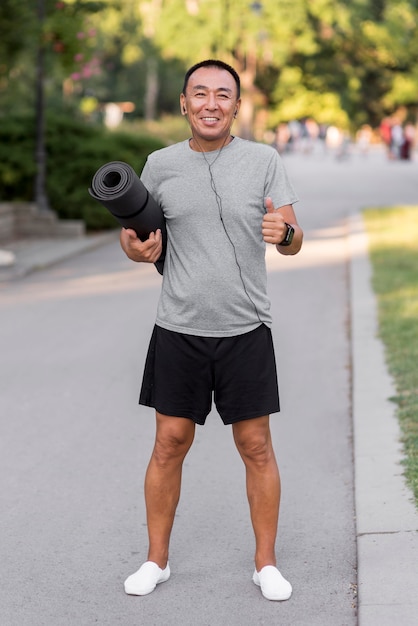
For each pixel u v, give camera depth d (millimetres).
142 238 5156
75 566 5805
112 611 5234
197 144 5164
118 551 6016
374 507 6320
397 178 45812
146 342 11812
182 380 5277
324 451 7828
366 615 4934
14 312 13930
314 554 5887
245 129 60250
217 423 8609
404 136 67188
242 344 5234
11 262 18188
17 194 24562
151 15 57406
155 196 5234
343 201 32656
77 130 24797
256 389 5273
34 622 5129
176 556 5922
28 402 9305
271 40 54188
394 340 11000
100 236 23672
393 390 9078
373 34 56500
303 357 11031
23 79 35500
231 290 5156
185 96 5180
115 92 88438
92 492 7012
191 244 5168
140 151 27281
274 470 5430
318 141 82062
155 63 78875
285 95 66312
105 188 4879
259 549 5445
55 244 22062
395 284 14914
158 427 5422
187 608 5246
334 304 14156
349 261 17984
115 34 72500
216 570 5711
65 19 22203
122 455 7797
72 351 11383
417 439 7523
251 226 5148
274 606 5238
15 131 24188
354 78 61844
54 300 14883
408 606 5000
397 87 80562
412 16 55469
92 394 9562
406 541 5762
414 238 20984
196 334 5211
